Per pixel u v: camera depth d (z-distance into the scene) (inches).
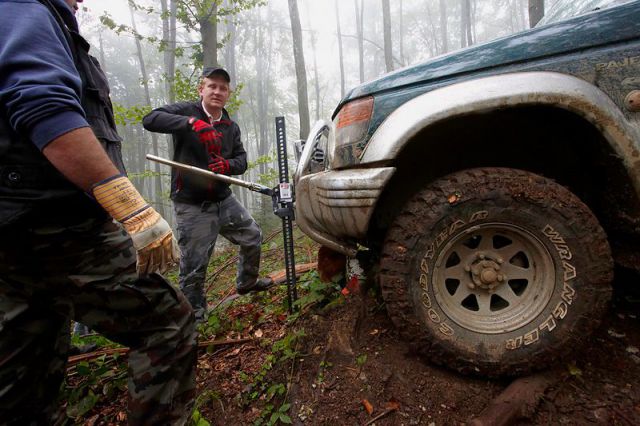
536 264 58.5
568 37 52.5
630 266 60.4
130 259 43.9
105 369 77.0
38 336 42.7
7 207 35.3
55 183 37.5
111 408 70.4
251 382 69.9
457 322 58.6
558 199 53.5
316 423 55.5
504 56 54.4
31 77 32.1
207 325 97.3
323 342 74.3
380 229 75.5
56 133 32.4
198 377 76.0
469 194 55.0
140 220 37.4
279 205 91.8
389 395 57.5
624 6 51.1
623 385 53.1
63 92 33.4
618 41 50.8
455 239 57.7
